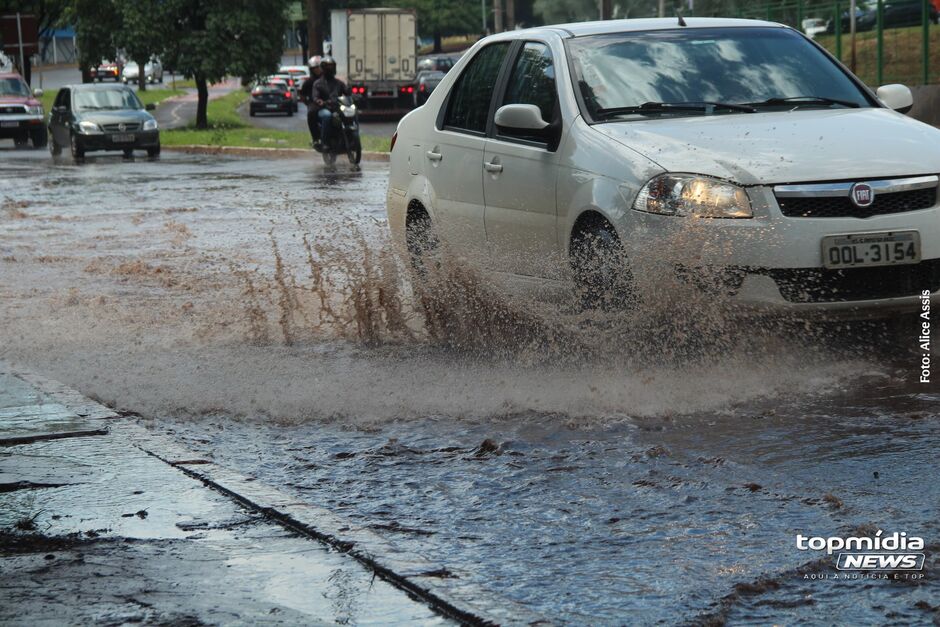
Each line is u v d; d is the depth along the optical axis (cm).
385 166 3209
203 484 550
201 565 446
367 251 1076
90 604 409
